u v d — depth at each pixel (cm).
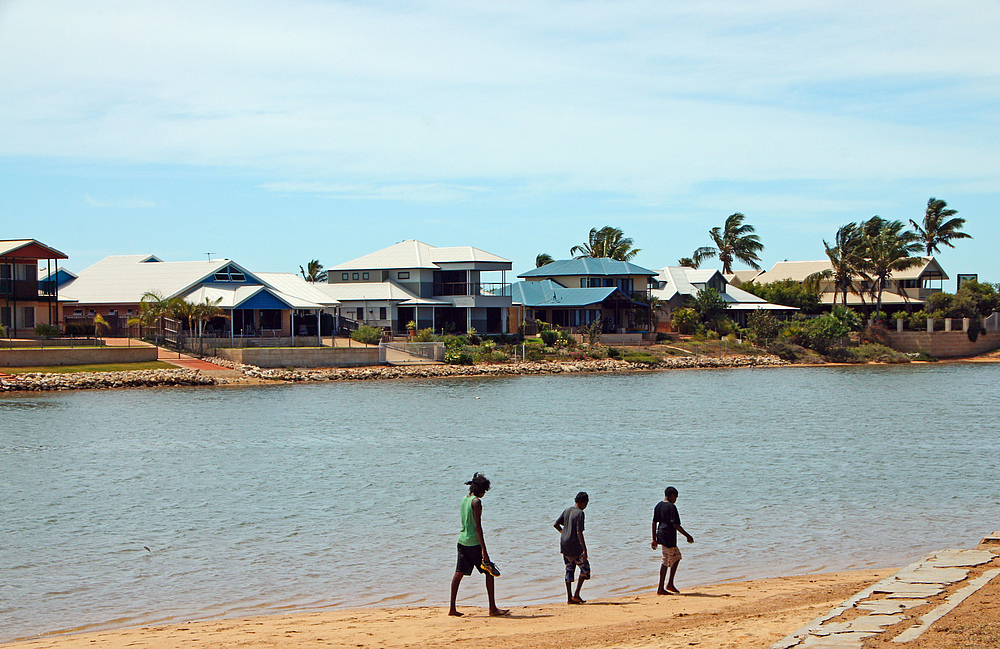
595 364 9238
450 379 8106
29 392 6284
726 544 2498
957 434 4781
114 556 2381
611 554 2398
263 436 4572
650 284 12012
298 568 2273
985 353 11681
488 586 1780
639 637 1520
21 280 7306
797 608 1744
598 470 3678
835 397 6775
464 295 10288
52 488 3266
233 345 7906
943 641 1267
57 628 1819
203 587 2116
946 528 2686
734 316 12225
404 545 2500
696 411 5812
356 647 1543
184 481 3412
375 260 10644
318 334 8488
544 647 1484
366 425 5022
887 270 11969
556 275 11700
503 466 3766
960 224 13850
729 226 14588
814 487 3319
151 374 6819
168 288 8694
